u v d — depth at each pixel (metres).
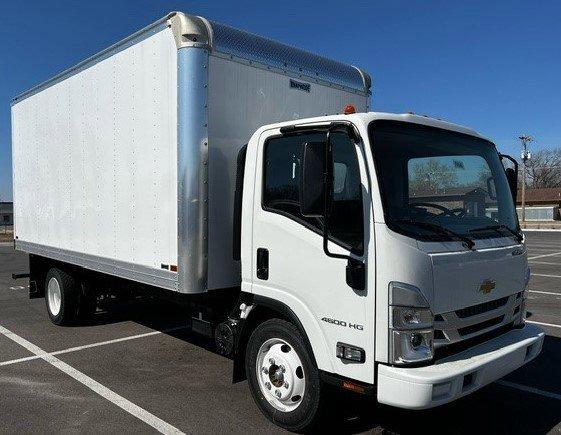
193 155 4.33
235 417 4.36
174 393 4.92
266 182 4.12
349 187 3.54
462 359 3.47
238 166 4.41
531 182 88.56
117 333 7.18
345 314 3.53
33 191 7.84
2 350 6.35
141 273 5.10
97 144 5.88
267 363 4.20
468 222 4.06
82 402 4.68
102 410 4.50
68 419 4.31
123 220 5.40
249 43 4.74
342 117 3.63
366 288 3.40
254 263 4.21
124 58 5.26
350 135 3.50
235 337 4.50
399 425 4.27
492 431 4.19
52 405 4.61
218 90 4.47
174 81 4.48
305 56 5.30
